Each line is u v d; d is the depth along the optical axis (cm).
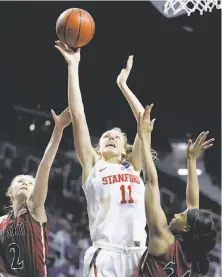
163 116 1792
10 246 516
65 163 1614
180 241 464
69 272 1233
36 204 510
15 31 1647
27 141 1661
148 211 459
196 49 1708
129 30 1691
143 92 1761
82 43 506
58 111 1727
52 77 1723
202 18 1638
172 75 1752
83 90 1739
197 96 1767
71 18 500
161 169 1742
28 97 1720
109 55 1714
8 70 1698
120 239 489
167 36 1703
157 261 461
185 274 461
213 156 1725
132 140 1730
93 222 496
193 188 514
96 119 1748
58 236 1285
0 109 1688
